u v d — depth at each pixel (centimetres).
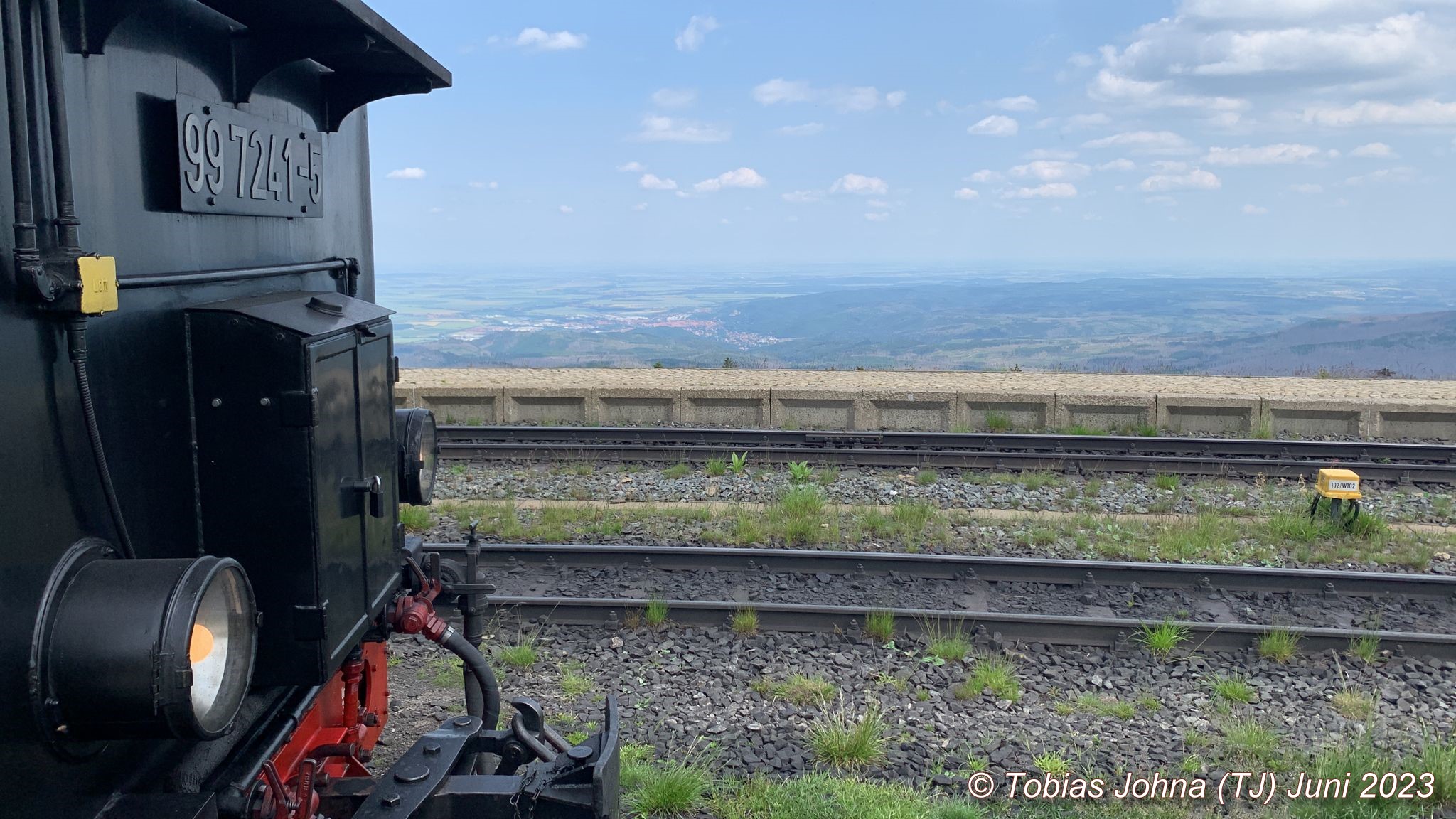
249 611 199
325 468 244
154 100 215
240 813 218
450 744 273
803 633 630
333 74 306
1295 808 427
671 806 423
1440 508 902
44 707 167
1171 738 495
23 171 168
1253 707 533
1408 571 756
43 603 170
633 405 1292
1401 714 527
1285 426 1216
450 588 395
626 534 824
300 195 290
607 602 638
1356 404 1191
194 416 230
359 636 271
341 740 321
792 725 506
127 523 203
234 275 246
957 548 796
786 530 817
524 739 294
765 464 1064
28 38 172
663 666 579
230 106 247
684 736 492
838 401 1276
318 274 311
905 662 586
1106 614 662
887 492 961
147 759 205
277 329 228
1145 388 1383
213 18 237
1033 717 519
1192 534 808
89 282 177
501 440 1160
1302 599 682
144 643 167
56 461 178
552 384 1338
